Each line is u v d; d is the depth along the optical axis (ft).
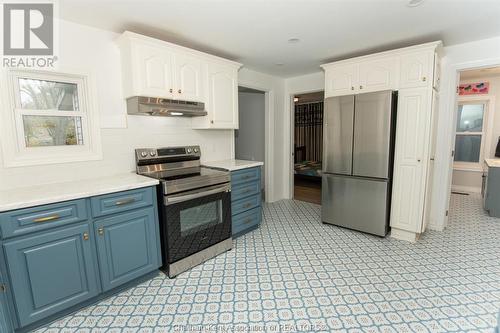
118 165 8.43
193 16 7.05
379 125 9.56
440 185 10.59
